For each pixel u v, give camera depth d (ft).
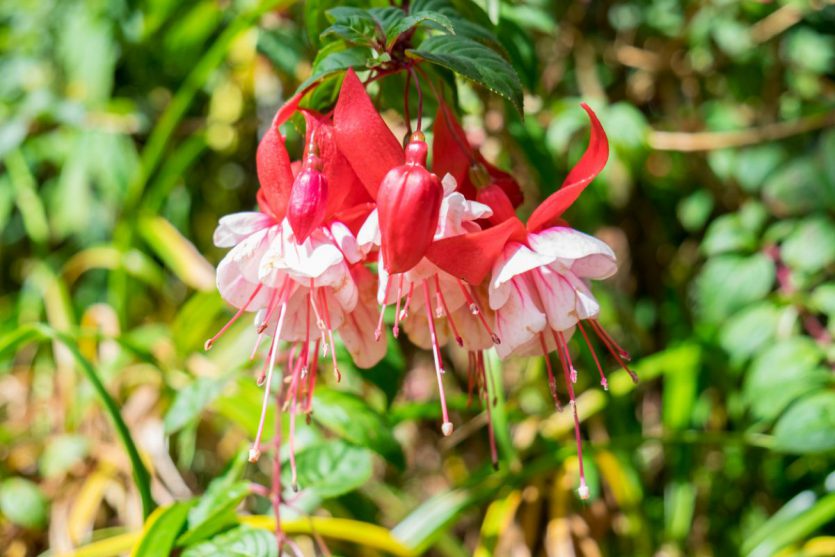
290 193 1.73
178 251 2.78
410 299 1.80
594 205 2.73
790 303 2.35
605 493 2.44
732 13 2.73
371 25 1.82
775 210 2.53
